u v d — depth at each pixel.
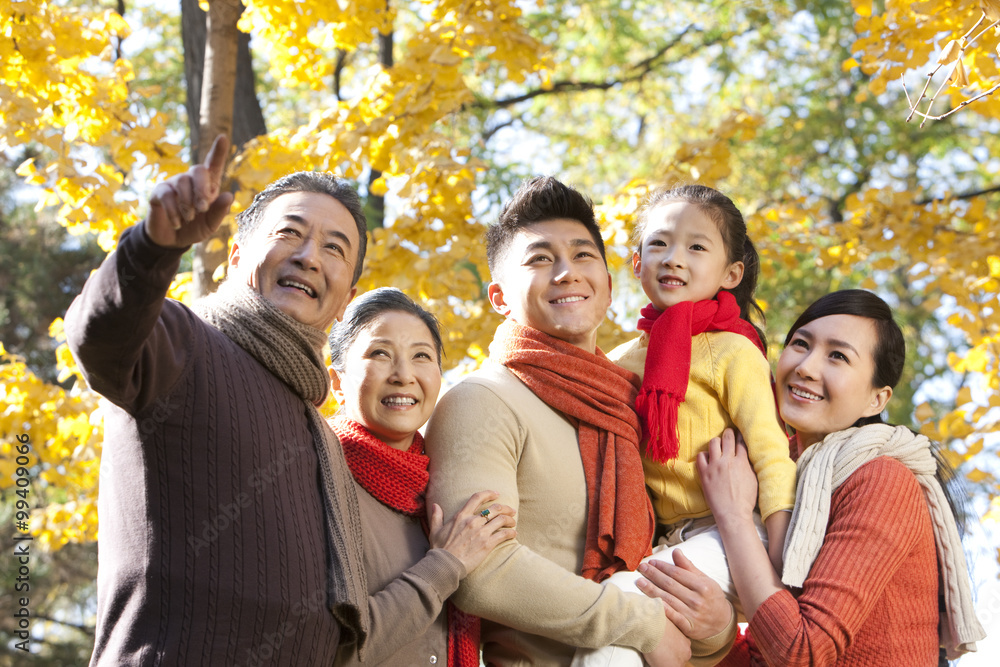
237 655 1.84
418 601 2.08
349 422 2.37
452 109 4.60
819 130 10.12
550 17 9.59
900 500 2.36
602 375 2.48
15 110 3.90
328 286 2.16
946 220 5.28
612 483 2.37
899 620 2.33
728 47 10.49
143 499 1.87
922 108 9.87
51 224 11.07
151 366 1.80
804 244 5.28
